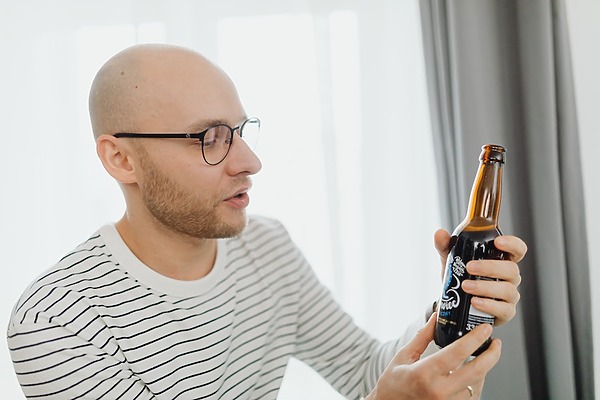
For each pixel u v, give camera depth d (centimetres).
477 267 73
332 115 176
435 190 178
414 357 83
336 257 178
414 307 182
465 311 75
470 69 154
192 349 106
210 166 100
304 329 128
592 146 164
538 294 155
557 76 152
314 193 183
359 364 122
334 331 126
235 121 102
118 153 106
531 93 152
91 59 184
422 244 180
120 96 103
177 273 109
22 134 188
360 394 119
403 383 77
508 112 159
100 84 106
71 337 97
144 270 105
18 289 189
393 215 182
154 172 101
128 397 99
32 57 186
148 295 104
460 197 157
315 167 182
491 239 75
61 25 184
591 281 167
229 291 114
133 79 102
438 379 74
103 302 102
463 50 154
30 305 98
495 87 156
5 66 186
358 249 183
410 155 179
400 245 183
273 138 181
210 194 101
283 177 182
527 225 160
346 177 182
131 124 102
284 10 180
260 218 133
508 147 159
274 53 180
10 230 189
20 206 189
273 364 121
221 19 180
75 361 96
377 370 113
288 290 126
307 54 179
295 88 180
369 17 175
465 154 154
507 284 75
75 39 185
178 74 101
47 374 95
